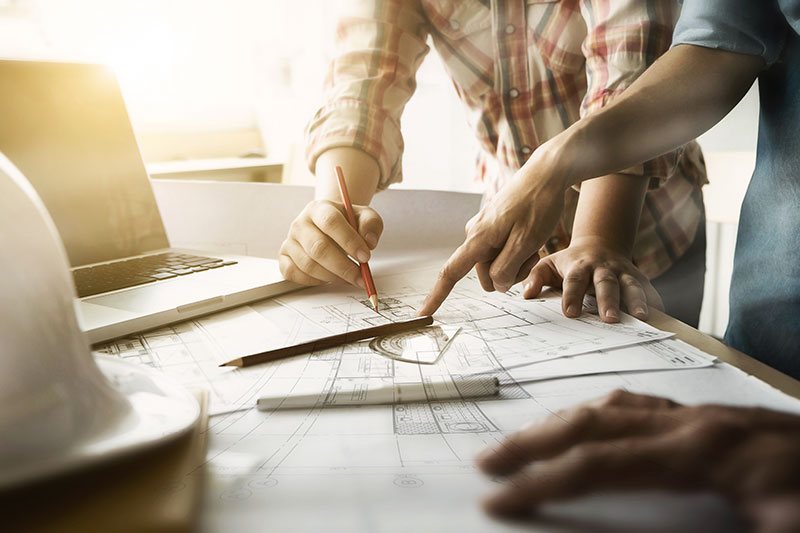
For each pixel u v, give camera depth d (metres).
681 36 0.53
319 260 0.56
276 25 2.36
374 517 0.21
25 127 0.68
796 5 0.45
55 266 0.24
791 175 0.53
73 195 0.69
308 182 1.93
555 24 0.73
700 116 0.52
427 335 0.45
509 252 0.52
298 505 0.22
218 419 0.32
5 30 1.91
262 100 2.47
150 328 0.48
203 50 2.33
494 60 0.78
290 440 0.29
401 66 0.79
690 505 0.20
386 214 0.81
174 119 2.29
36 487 0.21
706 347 0.41
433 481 0.24
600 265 0.55
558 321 0.48
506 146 0.81
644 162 0.60
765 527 0.19
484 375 0.37
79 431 0.22
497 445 0.26
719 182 1.16
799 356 0.53
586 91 0.77
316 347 0.43
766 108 0.55
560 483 0.22
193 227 0.80
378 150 0.75
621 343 0.42
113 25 2.10
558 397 0.33
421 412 0.32
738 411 0.27
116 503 0.21
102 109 0.75
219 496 0.23
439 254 0.71
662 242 0.79
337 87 0.79
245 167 1.96
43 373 0.22
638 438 0.25
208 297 0.52
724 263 1.59
